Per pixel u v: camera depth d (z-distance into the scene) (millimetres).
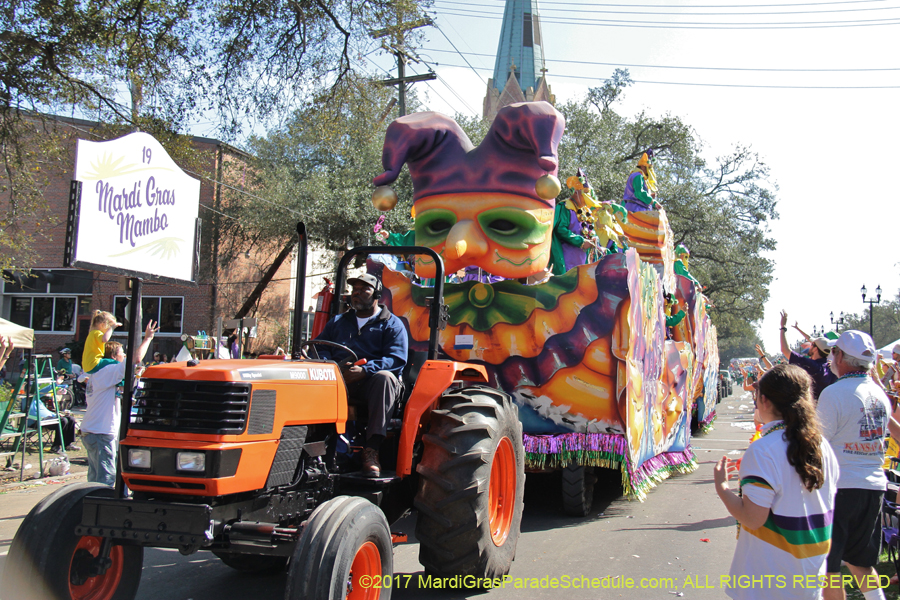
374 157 21844
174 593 4332
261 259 26422
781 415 2838
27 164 11945
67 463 8703
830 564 3654
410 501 4578
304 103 12398
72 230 3176
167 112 11523
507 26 49094
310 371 3623
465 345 5918
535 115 5742
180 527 2973
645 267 6637
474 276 6918
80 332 24562
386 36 12258
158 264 3734
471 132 23125
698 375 11141
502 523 4570
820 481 2680
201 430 3031
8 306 24766
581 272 5984
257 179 24594
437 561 4004
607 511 6691
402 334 4535
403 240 7562
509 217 5977
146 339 5992
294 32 11703
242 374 3168
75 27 10016
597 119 25219
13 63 9719
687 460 8750
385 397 4023
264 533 3113
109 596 3586
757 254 34281
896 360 6758
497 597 4230
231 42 11523
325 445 3809
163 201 3791
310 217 21281
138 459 3090
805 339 7391
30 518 3277
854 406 3676
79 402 16750
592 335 5926
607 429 5883
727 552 5199
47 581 3176
